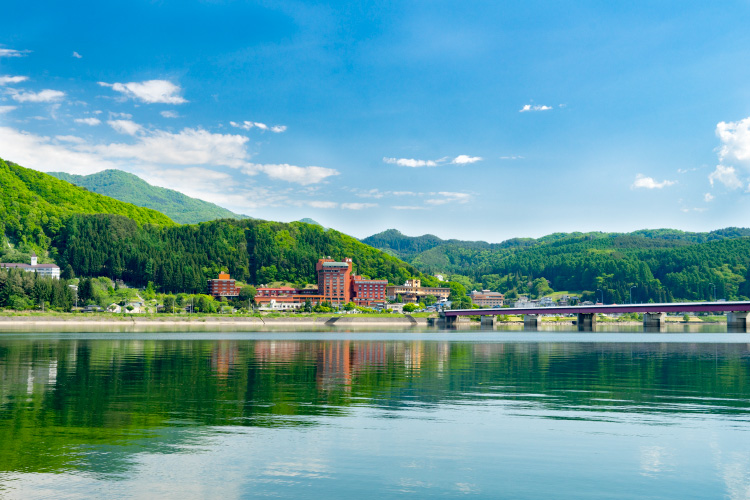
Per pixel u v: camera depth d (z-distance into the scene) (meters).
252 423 39.78
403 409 45.03
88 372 67.88
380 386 57.62
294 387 56.56
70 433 36.66
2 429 37.53
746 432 38.00
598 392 54.38
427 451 33.41
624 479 29.05
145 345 124.62
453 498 26.44
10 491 26.70
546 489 27.66
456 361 86.81
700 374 69.94
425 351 110.38
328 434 36.97
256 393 52.50
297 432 37.41
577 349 119.44
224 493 26.77
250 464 30.84
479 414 43.25
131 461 31.17
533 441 35.59
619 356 99.12
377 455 32.59
